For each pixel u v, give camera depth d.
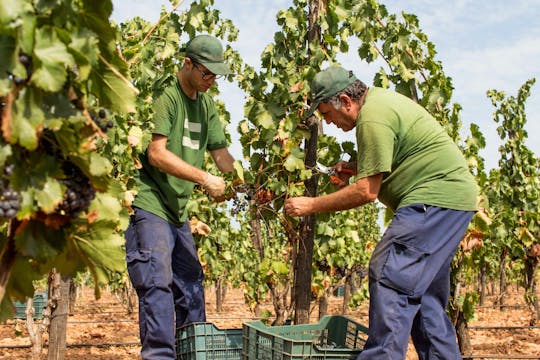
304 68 5.18
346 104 3.52
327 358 3.05
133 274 3.88
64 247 1.89
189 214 7.86
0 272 1.81
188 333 3.96
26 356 7.14
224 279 16.50
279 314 5.97
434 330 3.43
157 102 4.01
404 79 5.43
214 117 4.51
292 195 4.91
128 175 5.06
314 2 5.18
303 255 4.81
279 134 4.93
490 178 9.79
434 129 3.36
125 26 6.52
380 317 3.10
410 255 3.16
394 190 3.39
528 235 10.23
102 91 1.86
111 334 9.55
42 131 1.67
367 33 5.41
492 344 8.47
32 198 1.67
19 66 1.55
